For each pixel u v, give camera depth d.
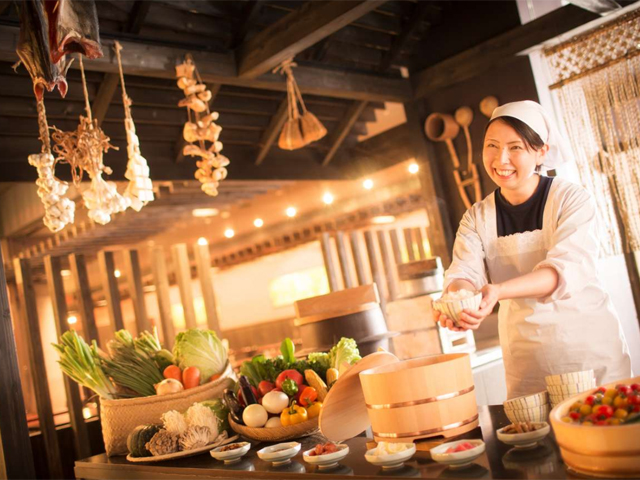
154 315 11.40
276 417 2.07
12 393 3.43
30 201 7.62
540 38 4.66
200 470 1.88
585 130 4.54
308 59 5.18
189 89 3.96
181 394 2.45
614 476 1.17
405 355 3.97
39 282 9.78
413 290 3.97
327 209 8.34
